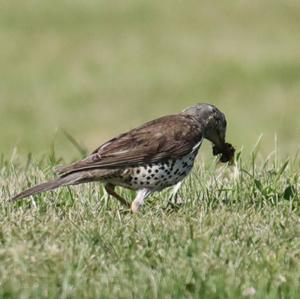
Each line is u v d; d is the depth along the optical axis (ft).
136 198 42.34
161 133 42.50
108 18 149.38
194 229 38.19
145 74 127.85
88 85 124.36
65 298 32.91
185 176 43.34
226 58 132.36
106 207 43.11
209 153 65.26
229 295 32.60
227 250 36.11
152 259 35.68
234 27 144.77
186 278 33.86
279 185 45.52
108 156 41.63
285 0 153.38
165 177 42.39
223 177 47.85
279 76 125.90
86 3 154.51
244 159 52.21
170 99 120.67
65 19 148.97
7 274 34.53
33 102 118.62
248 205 42.75
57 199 44.01
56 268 34.73
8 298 32.89
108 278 34.14
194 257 35.53
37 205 43.11
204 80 125.39
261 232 38.52
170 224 39.06
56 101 118.93
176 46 138.10
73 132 107.45
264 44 137.18
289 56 131.75
